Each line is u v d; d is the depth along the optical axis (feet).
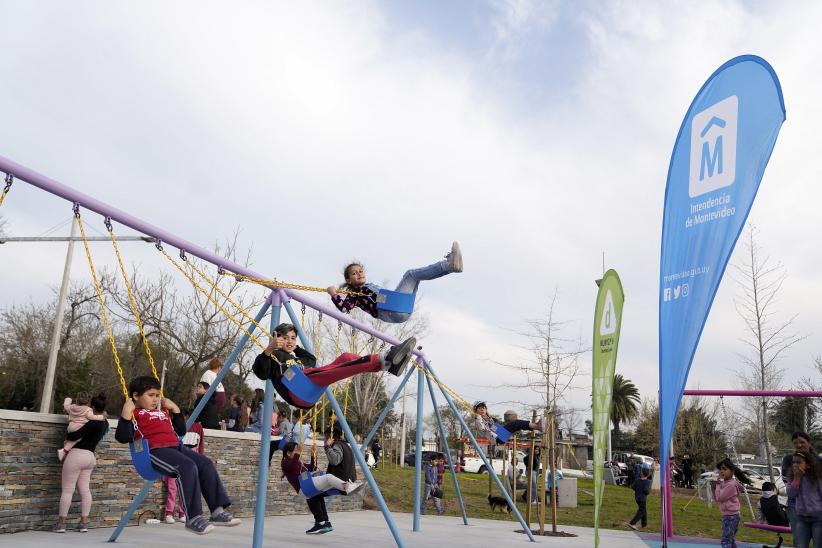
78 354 117.19
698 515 61.21
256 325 24.84
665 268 22.33
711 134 21.57
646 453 194.49
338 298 23.72
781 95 19.90
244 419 46.75
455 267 22.20
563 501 64.28
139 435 19.08
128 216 20.94
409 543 30.12
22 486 25.22
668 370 21.59
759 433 98.89
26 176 18.58
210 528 18.62
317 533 31.04
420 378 39.17
